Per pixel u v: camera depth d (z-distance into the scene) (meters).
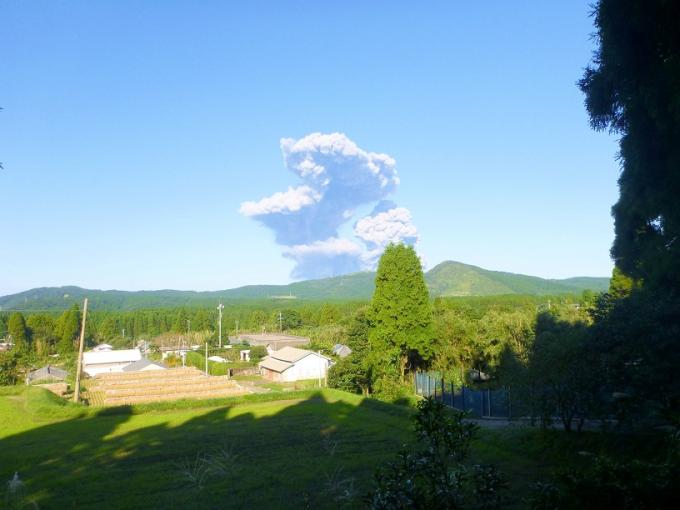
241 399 33.56
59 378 63.94
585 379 15.98
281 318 126.38
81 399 40.94
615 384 15.27
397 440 21.47
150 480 16.23
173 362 84.69
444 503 6.11
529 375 18.19
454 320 45.47
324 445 20.72
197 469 17.38
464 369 43.56
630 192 19.48
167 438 22.73
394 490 6.07
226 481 15.88
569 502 5.83
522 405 19.11
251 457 18.94
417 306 39.75
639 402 14.81
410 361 43.72
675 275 17.08
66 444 21.89
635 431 15.80
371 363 41.31
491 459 17.17
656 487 5.46
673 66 14.41
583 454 15.96
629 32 15.38
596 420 19.39
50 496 14.81
